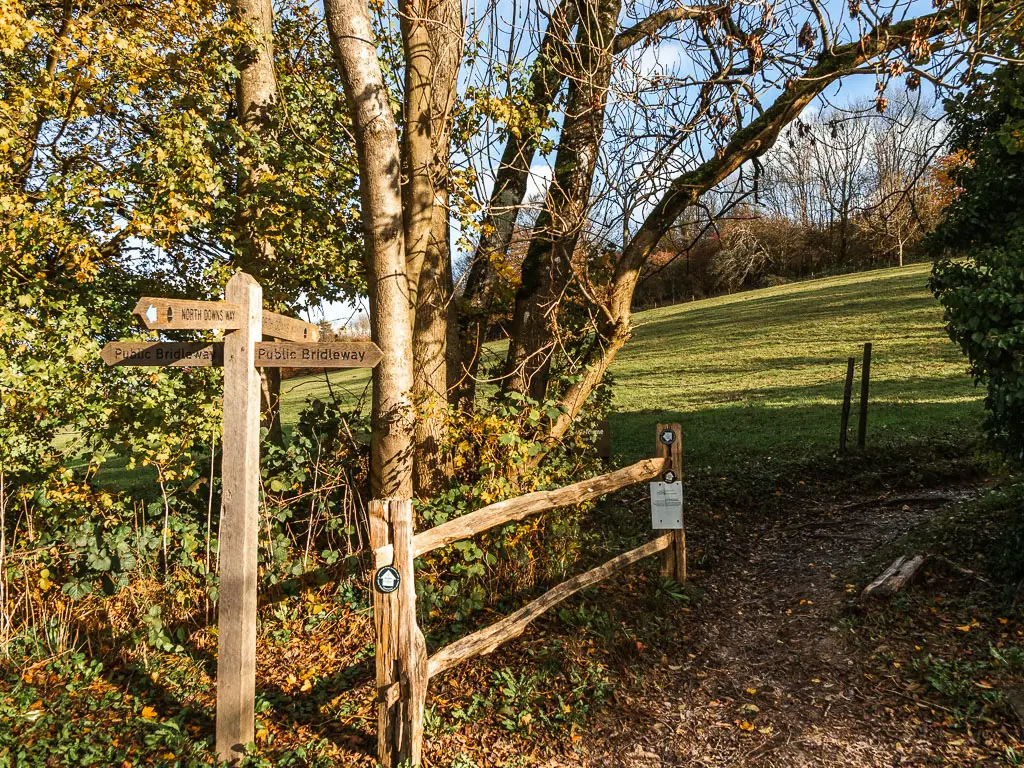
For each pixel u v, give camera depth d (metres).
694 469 10.29
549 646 4.96
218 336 6.53
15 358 5.64
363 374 27.30
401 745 3.84
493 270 7.93
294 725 4.36
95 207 6.12
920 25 5.83
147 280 7.46
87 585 5.53
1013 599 5.16
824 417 13.68
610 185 6.54
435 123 6.38
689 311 39.28
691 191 7.13
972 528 6.56
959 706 4.16
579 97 7.17
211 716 4.51
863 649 4.95
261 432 6.50
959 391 14.64
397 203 5.85
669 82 6.16
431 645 5.11
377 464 6.13
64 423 6.05
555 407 6.93
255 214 7.16
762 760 3.93
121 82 6.70
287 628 5.66
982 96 5.68
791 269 45.31
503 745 4.11
